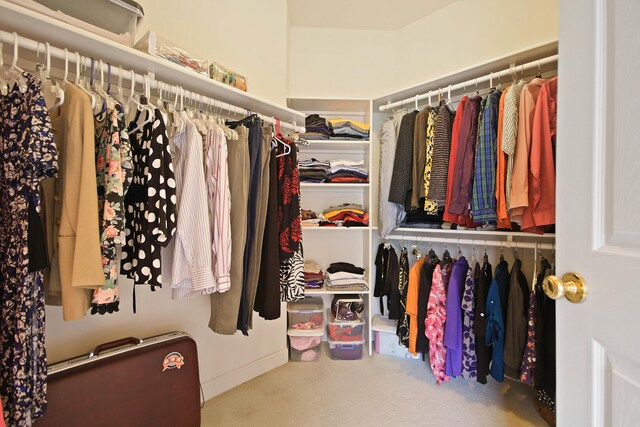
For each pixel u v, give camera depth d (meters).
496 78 1.64
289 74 2.47
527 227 1.35
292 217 1.42
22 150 0.71
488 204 1.46
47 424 0.98
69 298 0.79
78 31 0.88
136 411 1.16
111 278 0.86
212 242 1.13
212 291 1.13
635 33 0.46
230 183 1.24
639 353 0.44
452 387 1.75
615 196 0.49
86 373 1.06
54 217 0.86
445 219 1.67
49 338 1.17
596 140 0.53
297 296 1.44
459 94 1.96
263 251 1.32
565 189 0.59
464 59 2.16
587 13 0.55
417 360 2.08
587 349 0.53
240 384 1.78
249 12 1.88
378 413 1.51
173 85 1.28
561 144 0.60
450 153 1.63
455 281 1.71
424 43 2.36
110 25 1.06
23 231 0.71
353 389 1.72
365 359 2.10
